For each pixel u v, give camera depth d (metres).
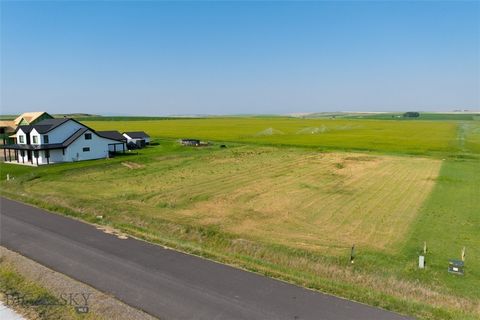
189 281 15.91
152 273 16.67
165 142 81.75
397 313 13.60
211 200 33.03
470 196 34.19
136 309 13.69
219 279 16.12
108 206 29.47
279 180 42.00
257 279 16.17
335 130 120.75
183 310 13.73
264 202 32.38
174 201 32.59
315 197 34.12
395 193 35.53
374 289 16.03
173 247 19.80
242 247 21.09
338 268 18.28
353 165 52.19
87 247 19.73
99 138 58.62
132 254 18.81
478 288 16.64
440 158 58.34
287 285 15.66
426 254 20.61
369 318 13.21
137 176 44.53
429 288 16.38
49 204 28.69
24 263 17.48
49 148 52.19
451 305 14.71
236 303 14.18
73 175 44.56
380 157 59.66
